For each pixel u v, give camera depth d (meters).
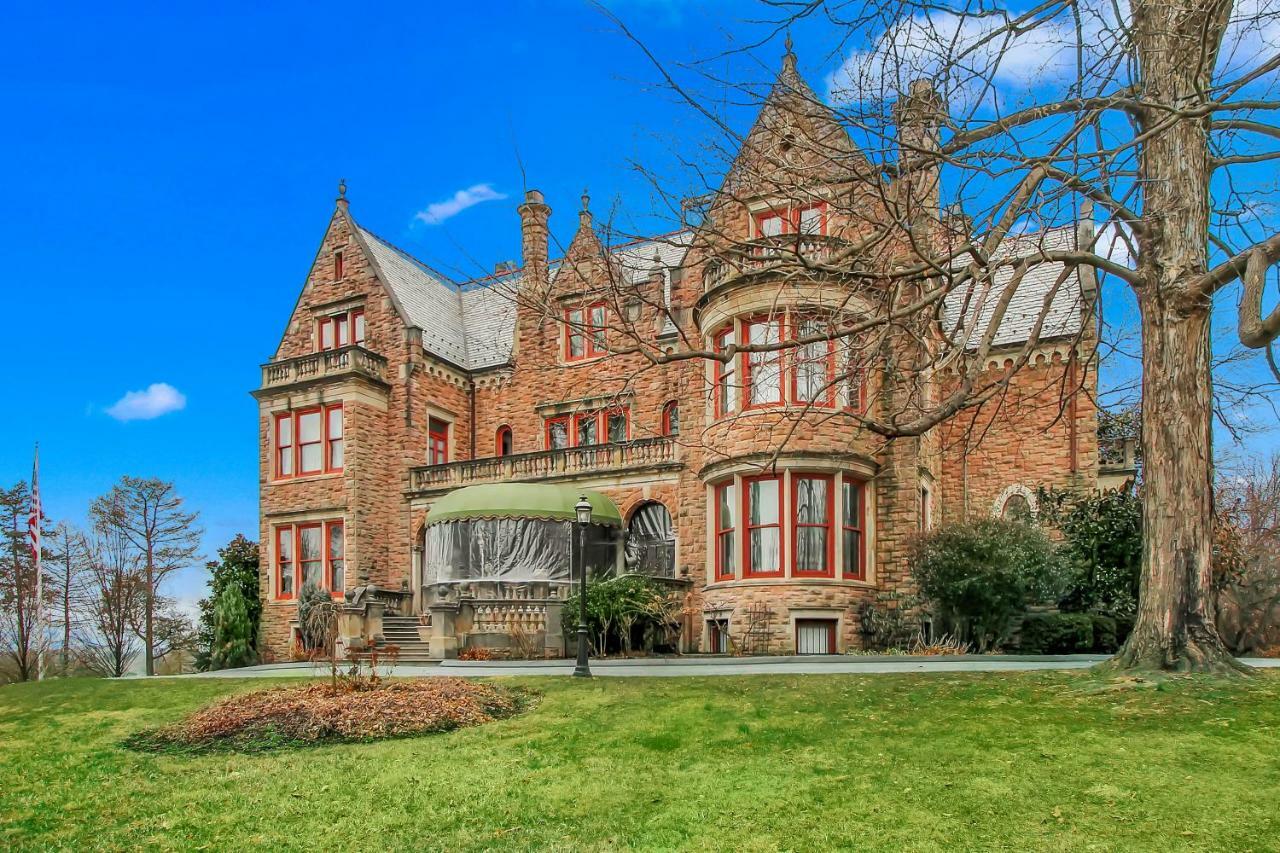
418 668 22.66
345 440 34.47
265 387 35.91
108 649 52.38
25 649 47.59
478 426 38.00
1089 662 18.62
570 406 35.34
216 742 14.40
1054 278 31.38
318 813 10.88
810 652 25.86
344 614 27.77
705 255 13.98
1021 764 10.38
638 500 30.70
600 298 12.96
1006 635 23.69
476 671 21.06
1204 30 11.31
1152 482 14.04
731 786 10.58
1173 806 9.01
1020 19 11.45
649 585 26.66
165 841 10.27
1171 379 13.93
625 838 9.41
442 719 14.59
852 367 12.30
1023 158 11.02
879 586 26.73
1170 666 13.41
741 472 26.72
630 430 33.50
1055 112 11.97
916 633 25.27
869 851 8.61
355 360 34.78
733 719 13.24
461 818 10.40
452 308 41.28
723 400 27.80
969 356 12.79
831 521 26.30
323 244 38.31
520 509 29.61
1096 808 9.10
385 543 35.16
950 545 23.75
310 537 35.22
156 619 51.06
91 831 10.72
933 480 29.98
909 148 10.89
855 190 12.38
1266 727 10.92
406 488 35.16
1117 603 25.31
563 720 14.18
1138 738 10.90
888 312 11.70
